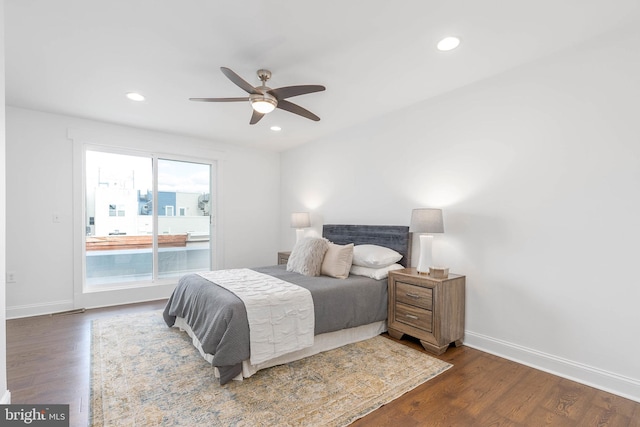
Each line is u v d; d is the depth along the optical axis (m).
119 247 4.05
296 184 5.05
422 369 2.29
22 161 3.37
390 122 3.50
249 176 5.11
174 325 3.07
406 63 2.39
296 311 2.37
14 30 1.94
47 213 3.50
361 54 2.25
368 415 1.76
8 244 3.31
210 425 1.66
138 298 4.04
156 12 1.78
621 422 1.72
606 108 2.04
